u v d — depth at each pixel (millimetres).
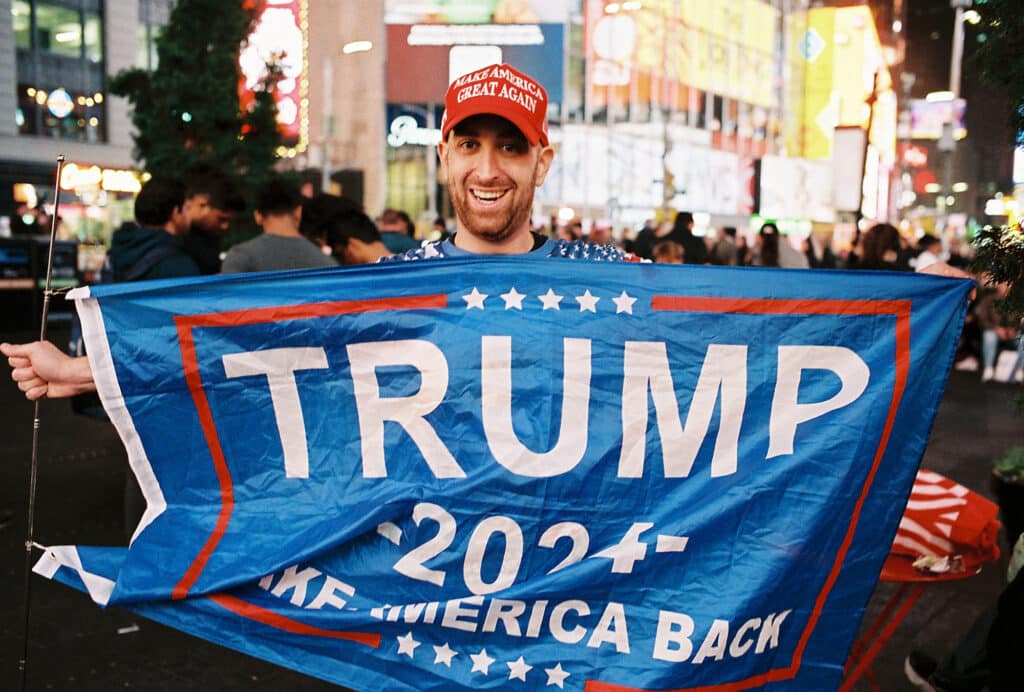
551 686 2008
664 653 1979
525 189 2203
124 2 26594
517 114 2104
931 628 4301
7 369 12562
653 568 2010
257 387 2121
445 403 2092
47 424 8938
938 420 9617
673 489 2055
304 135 44562
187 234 4965
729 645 1982
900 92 70688
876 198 61562
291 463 2123
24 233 21906
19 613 4340
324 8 52531
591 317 2084
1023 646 2215
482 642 2029
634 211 55375
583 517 2055
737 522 2020
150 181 4281
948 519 2732
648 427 2068
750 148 64938
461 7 51688
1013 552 2693
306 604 2062
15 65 24359
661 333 2084
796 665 2035
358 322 2107
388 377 2105
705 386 2080
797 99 68562
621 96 54812
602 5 54188
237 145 14312
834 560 2037
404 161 51594
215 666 3891
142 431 2105
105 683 3707
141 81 14477
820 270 2086
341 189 49750
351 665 2064
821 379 2084
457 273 2105
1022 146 2623
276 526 2082
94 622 4297
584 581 2006
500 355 2084
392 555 2066
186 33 14398
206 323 2105
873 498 2064
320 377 2123
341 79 52344
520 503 2055
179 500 2127
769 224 10891
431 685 2033
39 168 24875
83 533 5496
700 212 59469
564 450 2064
